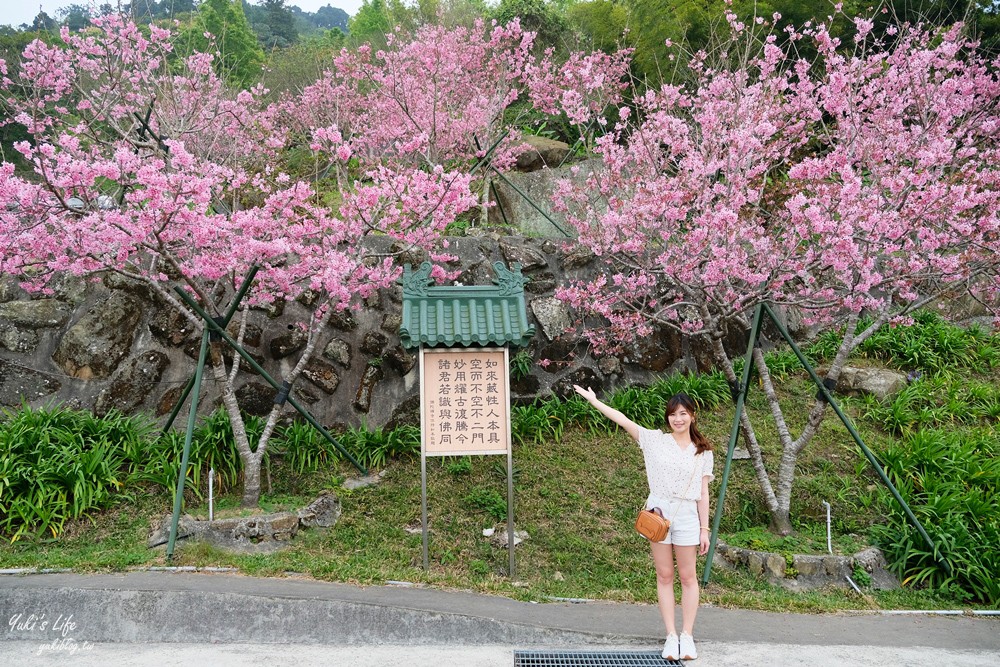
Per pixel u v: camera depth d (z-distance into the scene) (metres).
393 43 10.94
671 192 5.69
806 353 8.53
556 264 8.13
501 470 6.49
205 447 6.01
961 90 6.71
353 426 6.97
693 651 3.77
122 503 5.57
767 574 5.18
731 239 5.36
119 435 5.99
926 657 3.99
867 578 5.14
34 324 6.67
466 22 14.19
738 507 6.14
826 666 3.79
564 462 6.67
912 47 7.25
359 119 10.88
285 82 13.77
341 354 7.17
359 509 5.86
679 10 11.27
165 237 5.06
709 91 6.78
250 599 4.27
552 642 4.12
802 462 6.70
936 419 7.19
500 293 5.44
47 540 5.07
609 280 8.16
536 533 5.68
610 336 7.71
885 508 5.95
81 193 4.78
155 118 8.54
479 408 5.21
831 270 5.93
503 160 10.37
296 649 4.03
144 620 4.18
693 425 4.02
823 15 10.88
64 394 6.52
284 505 5.71
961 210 5.49
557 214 10.18
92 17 7.84
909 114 7.04
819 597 4.94
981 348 8.45
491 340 5.17
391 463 6.56
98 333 6.72
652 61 11.77
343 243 6.59
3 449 5.41
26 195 4.66
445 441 5.16
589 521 5.88
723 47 7.89
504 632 4.18
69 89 7.98
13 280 6.77
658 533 3.73
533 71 10.12
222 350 6.38
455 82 10.07
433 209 5.69
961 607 4.94
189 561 4.85
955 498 5.58
